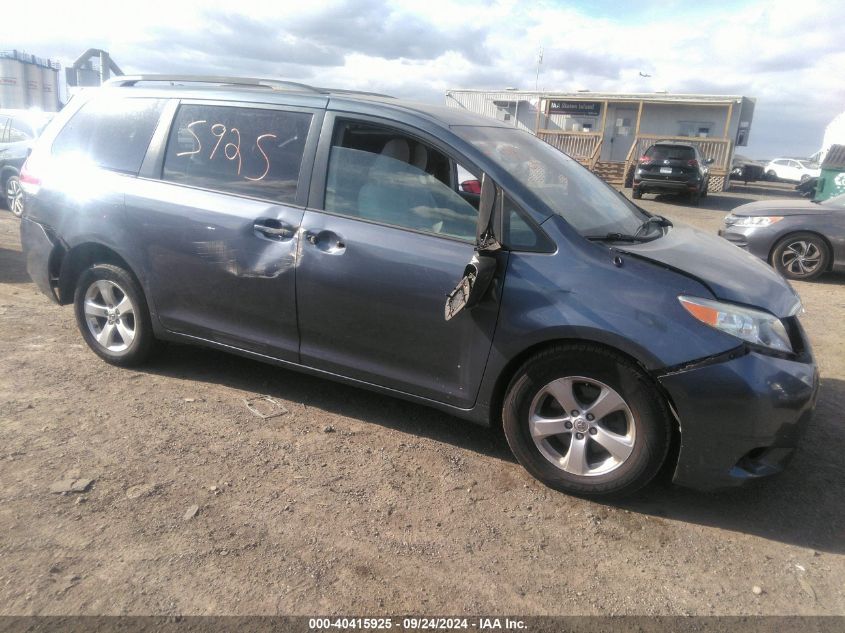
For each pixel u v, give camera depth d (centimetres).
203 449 342
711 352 281
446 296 320
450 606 244
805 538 297
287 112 371
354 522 289
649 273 297
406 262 328
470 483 326
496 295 311
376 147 348
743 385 279
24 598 232
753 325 287
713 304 288
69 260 435
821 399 450
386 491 315
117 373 431
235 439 355
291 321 366
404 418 393
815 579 270
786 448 294
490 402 326
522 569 266
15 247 817
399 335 338
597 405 304
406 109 352
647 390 292
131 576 246
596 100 2708
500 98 2889
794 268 873
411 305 329
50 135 449
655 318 287
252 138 379
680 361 282
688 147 1908
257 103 381
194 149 395
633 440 299
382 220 342
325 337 360
